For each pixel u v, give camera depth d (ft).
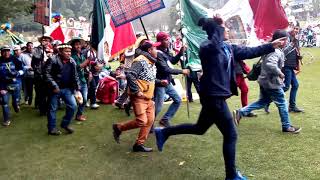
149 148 19.38
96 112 29.01
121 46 32.76
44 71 22.35
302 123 22.82
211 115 14.85
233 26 26.32
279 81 20.63
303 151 18.06
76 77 22.94
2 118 28.07
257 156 17.66
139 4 24.18
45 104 27.99
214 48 14.46
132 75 18.30
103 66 34.55
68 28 59.36
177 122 24.80
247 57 14.93
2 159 19.06
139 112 18.65
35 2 31.63
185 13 24.09
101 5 28.02
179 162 17.54
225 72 14.58
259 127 22.34
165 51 22.20
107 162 18.04
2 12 28.35
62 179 16.30
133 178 16.02
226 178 14.94
